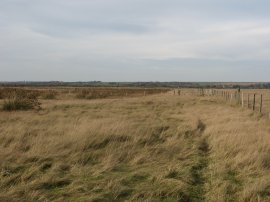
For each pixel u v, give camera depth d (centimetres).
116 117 1959
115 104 2986
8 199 648
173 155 1048
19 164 899
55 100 3666
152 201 673
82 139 1159
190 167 908
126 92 6378
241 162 930
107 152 1034
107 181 778
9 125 1512
